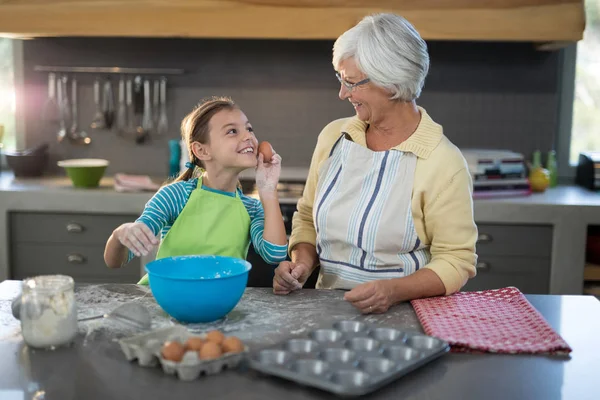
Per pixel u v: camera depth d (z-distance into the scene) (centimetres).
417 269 177
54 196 314
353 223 177
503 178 321
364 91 171
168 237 173
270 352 116
